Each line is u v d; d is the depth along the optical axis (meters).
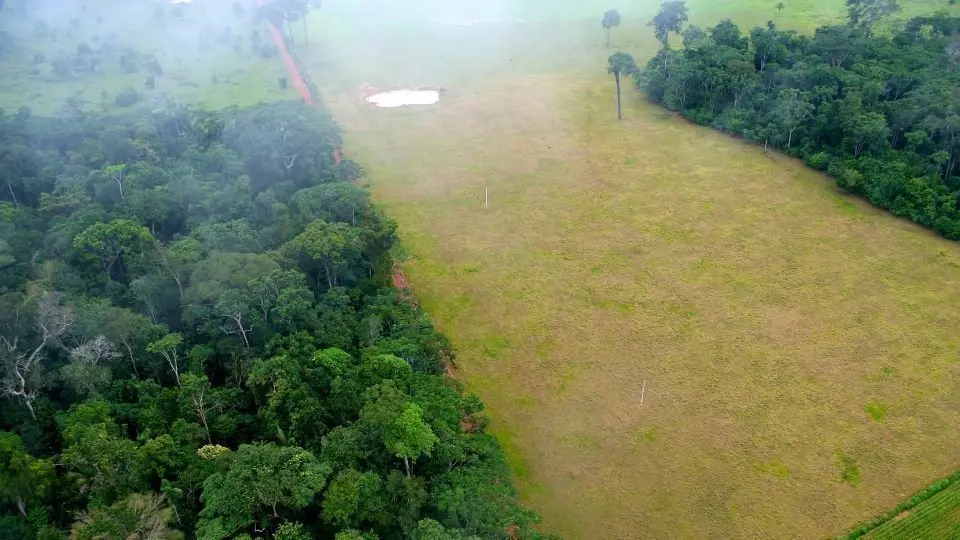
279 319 62.66
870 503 53.56
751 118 110.19
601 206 94.75
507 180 102.88
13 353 55.12
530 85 138.25
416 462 50.47
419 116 127.12
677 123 117.94
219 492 44.28
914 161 92.19
